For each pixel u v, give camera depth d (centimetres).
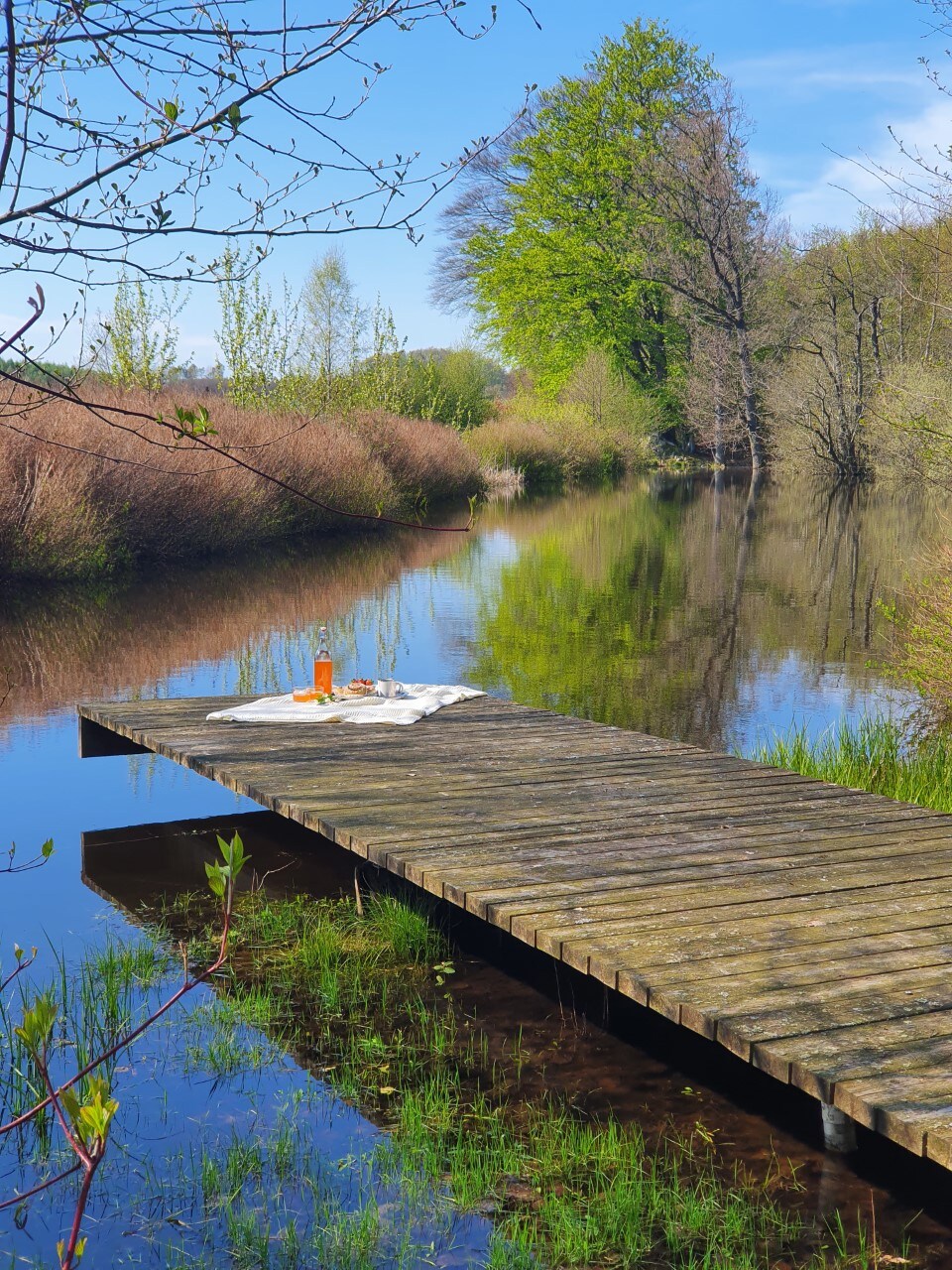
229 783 556
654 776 562
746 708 877
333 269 3806
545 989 432
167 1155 319
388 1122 337
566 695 921
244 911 507
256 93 185
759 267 3797
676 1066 374
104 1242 281
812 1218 289
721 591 1491
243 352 2444
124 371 2084
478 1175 304
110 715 696
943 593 898
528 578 1625
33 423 1547
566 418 4031
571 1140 325
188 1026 395
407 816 490
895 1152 321
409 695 757
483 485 3222
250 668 1026
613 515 2616
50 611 1316
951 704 862
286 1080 361
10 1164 315
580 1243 278
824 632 1210
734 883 408
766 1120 339
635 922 371
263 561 1839
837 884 407
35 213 179
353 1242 280
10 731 816
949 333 2405
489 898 391
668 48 4172
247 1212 293
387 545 2086
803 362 3697
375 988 431
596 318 4378
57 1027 390
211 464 1809
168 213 196
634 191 4028
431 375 3716
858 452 3522
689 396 4281
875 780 664
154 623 1255
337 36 190
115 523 1670
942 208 822
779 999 315
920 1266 270
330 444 2267
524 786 541
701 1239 281
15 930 482
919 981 327
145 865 565
